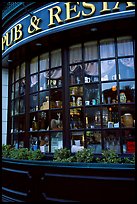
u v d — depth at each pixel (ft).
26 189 13.35
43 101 19.94
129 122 16.31
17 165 14.19
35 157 17.79
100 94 17.28
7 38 21.18
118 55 17.17
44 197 12.51
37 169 13.05
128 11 15.29
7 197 14.35
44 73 20.20
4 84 24.73
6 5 20.97
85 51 18.21
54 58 19.62
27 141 20.66
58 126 18.66
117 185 10.99
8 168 14.98
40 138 19.62
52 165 12.61
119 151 16.25
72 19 16.75
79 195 11.69
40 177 12.89
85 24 16.35
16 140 22.45
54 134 18.76
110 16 15.67
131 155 15.72
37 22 18.29
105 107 17.08
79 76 18.24
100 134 16.94
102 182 11.28
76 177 11.83
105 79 17.37
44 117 19.62
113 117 16.76
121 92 16.83
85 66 18.10
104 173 11.30
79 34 17.89
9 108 24.36
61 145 18.24
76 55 18.54
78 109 17.93
